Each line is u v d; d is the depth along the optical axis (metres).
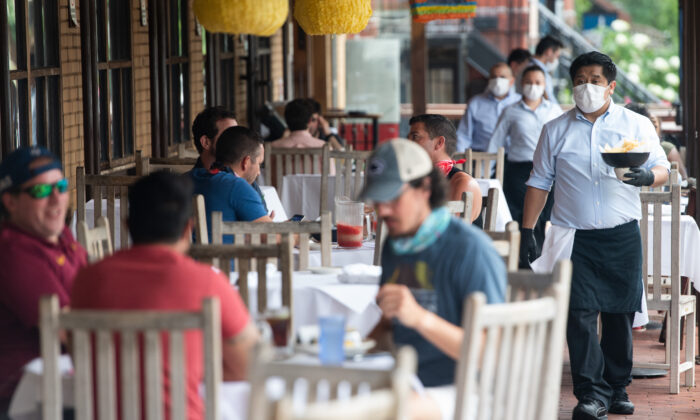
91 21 17.39
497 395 6.88
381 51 36.62
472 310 6.54
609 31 64.19
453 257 7.61
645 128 12.73
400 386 5.42
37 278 8.24
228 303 7.11
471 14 21.62
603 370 13.06
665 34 83.88
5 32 13.91
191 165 18.14
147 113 22.50
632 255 12.62
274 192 17.73
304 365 5.86
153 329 6.54
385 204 7.58
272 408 5.73
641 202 14.04
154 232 7.12
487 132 23.84
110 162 20.08
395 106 36.81
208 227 12.71
